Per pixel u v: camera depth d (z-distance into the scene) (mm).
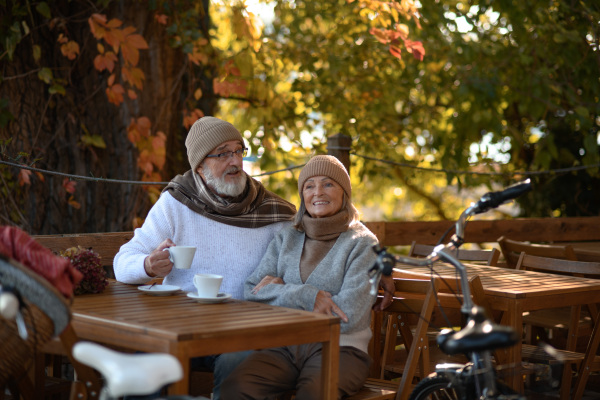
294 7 9047
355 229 3385
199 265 3496
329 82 8602
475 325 2160
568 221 6449
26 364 2512
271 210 3682
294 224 3488
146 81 5422
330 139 5277
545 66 7961
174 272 3494
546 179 8633
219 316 2613
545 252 4570
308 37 8945
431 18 8062
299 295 3121
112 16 5324
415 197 11773
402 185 11039
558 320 4656
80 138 5199
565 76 7984
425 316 3131
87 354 1871
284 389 3080
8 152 4961
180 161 5645
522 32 7988
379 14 6484
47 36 5160
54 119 5160
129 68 5250
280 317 2619
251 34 6020
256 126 8219
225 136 3529
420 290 3193
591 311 4184
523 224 6195
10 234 2287
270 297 3211
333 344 2672
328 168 3373
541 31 7715
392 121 9172
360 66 8695
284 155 8969
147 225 3551
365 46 8523
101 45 5020
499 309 3346
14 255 2264
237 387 2941
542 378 3623
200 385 3734
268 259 3459
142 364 1833
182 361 2252
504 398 2305
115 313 2631
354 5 8383
